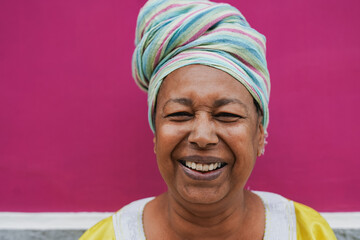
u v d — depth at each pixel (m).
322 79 1.67
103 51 1.70
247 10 1.64
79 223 1.77
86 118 1.74
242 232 1.21
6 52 1.71
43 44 1.70
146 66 1.18
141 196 1.76
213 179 1.04
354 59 1.66
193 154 1.03
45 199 1.78
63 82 1.72
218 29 1.10
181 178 1.06
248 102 1.09
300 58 1.66
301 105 1.68
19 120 1.74
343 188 1.71
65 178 1.77
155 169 1.75
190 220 1.16
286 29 1.65
